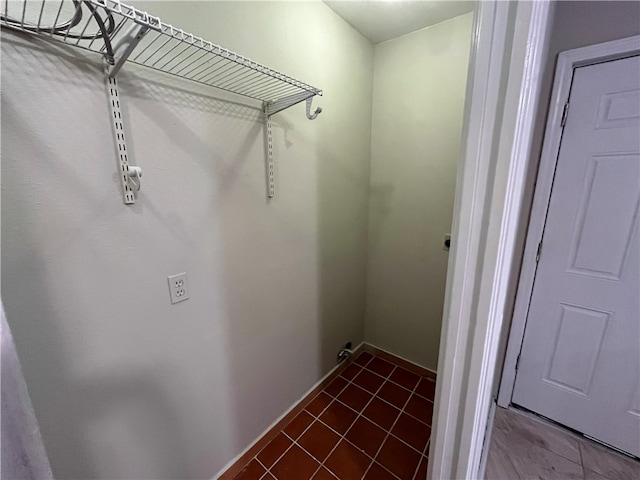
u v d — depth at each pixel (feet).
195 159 3.20
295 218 4.73
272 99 3.84
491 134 1.72
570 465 4.55
